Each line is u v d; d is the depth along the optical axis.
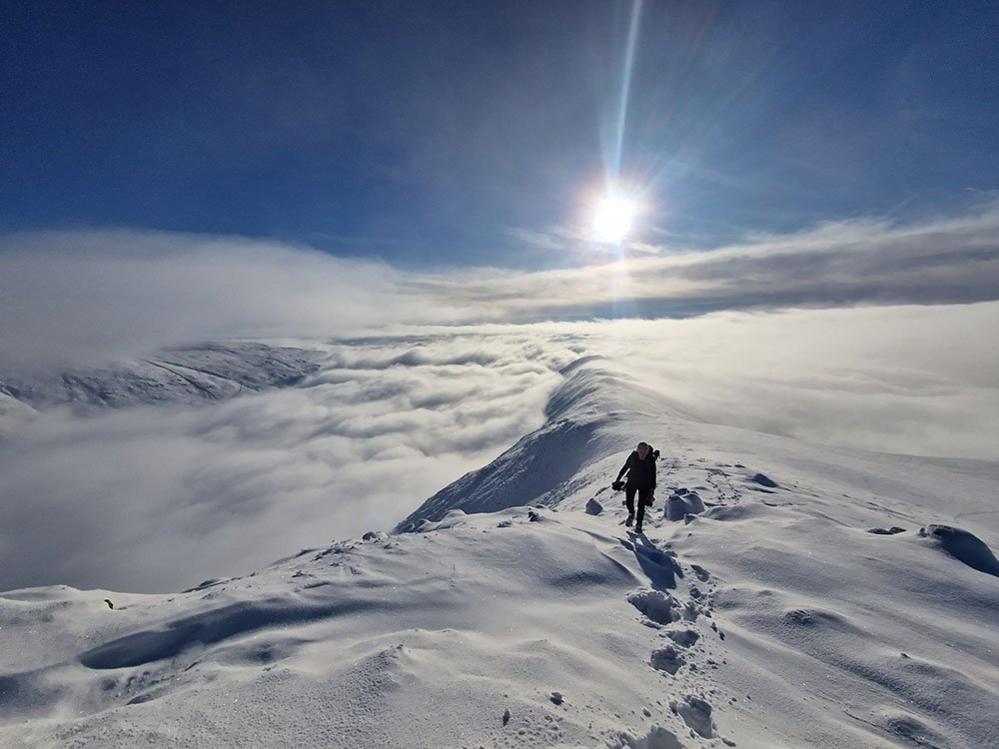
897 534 10.30
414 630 5.36
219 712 4.07
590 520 11.66
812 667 6.05
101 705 4.92
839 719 5.20
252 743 3.73
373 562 7.34
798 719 5.12
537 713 4.03
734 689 5.39
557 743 3.76
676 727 4.44
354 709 4.03
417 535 8.96
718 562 9.00
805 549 9.35
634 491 11.15
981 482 23.91
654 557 8.74
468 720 3.93
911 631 6.92
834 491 17.58
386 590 6.50
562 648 5.23
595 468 31.20
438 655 4.84
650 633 6.14
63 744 3.84
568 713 4.14
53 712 4.81
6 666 5.41
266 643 5.36
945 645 6.64
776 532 10.27
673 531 10.84
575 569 7.59
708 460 19.44
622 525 11.62
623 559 8.30
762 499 13.52
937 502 20.23
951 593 7.91
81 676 5.34
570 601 6.78
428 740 3.73
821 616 6.99
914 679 5.82
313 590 6.52
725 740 4.53
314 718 3.96
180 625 5.93
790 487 16.03
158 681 5.12
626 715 4.35
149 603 7.03
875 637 6.68
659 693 4.90
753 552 9.17
